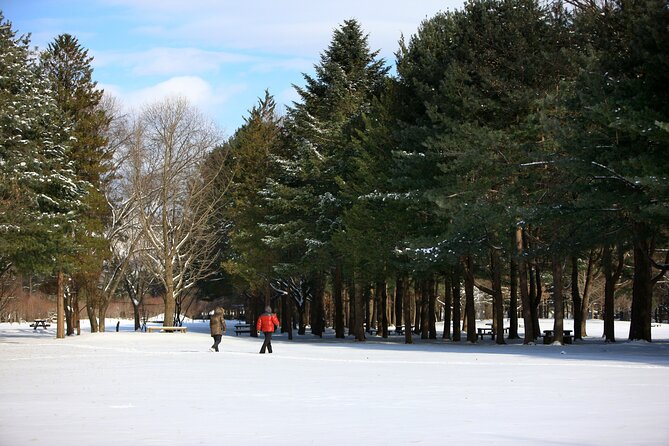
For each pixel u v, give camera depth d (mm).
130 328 86062
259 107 67438
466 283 47156
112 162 65375
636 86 30219
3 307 96250
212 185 65938
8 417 12742
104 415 12953
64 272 51500
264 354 31250
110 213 66312
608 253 46531
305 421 12086
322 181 54812
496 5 40750
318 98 59062
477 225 36750
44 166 46031
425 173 41719
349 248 45500
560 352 31078
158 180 65375
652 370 21266
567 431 10773
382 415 12680
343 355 30172
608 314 46469
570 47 37469
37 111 45938
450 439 10180
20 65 46844
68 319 62188
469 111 39312
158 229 68875
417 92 43938
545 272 73938
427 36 47438
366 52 58969
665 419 11875
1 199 42094
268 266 57375
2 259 48812
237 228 62969
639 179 27094
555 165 33219
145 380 19547
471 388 16797
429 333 61531
